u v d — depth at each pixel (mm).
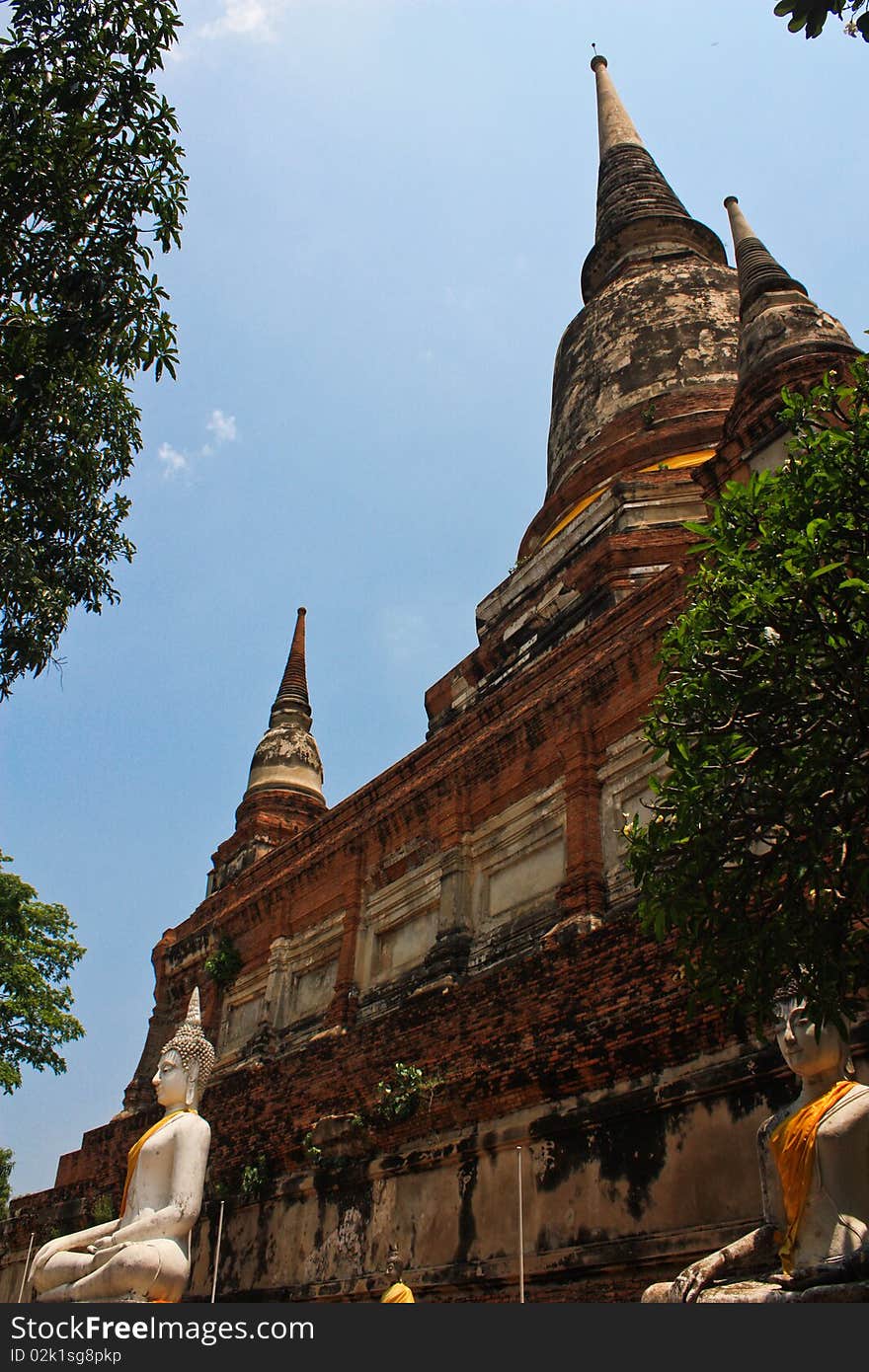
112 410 12617
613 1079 12391
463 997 14820
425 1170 14328
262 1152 17188
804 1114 7480
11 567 11391
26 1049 29172
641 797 15523
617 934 13008
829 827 8195
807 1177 7219
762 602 8133
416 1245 13891
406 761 20781
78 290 10469
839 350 18016
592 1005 12859
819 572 7711
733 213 23719
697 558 16047
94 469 12453
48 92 10203
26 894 30312
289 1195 16375
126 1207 9789
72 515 12391
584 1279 11805
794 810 8195
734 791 8539
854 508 8164
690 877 8562
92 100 10336
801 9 6680
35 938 30453
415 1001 16688
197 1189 9586
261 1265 16266
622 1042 12266
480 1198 13344
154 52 10406
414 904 18672
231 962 22719
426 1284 13391
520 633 23766
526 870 16938
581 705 16922
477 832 18156
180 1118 10031
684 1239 10859
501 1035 13898
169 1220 9289
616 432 26703
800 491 8328
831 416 15945
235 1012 22328
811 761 8016
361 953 19406
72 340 10586
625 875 15086
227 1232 17312
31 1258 21875
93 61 10227
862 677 7992
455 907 17531
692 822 8508
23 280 10445
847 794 8258
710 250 32562
